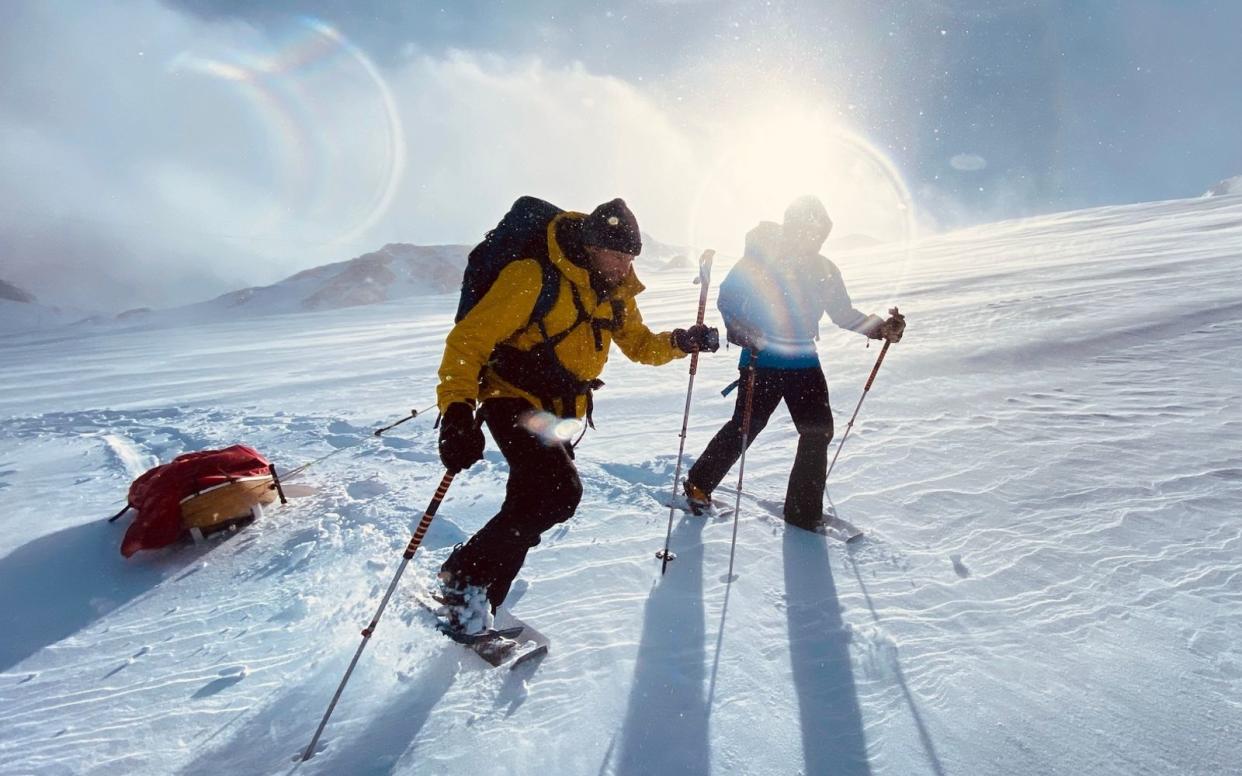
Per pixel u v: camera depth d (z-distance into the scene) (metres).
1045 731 1.98
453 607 2.47
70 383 14.17
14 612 2.95
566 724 2.06
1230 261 13.23
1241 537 3.07
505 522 2.39
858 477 4.14
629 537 3.38
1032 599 2.69
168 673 2.41
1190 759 1.85
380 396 8.54
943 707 2.10
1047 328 8.48
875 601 2.72
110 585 3.17
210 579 3.16
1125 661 2.27
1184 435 4.45
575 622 2.63
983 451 4.43
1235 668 2.21
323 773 1.90
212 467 3.65
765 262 3.33
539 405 2.37
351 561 3.19
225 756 1.99
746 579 2.93
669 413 6.24
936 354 7.66
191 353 20.91
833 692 2.19
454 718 2.09
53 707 2.25
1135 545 3.07
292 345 20.98
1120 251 19.62
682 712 2.11
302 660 2.44
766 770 1.88
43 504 4.32
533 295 2.21
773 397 3.44
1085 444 4.41
